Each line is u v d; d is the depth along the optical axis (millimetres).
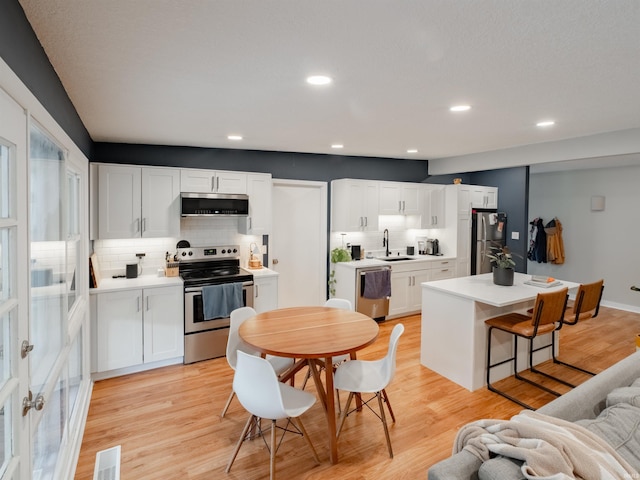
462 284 3635
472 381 3160
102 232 3523
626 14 1399
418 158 5672
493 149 4668
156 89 2287
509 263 3545
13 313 1261
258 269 4449
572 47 1703
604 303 6172
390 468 2227
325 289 5238
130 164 4004
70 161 2348
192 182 3922
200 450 2383
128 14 1411
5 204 1239
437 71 2012
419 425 2668
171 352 3635
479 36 1597
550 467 1126
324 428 2637
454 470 1207
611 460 1259
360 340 2338
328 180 5184
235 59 1845
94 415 2779
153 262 4078
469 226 5828
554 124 3250
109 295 3328
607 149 3600
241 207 4125
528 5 1339
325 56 1814
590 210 6293
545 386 3285
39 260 1679
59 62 1858
